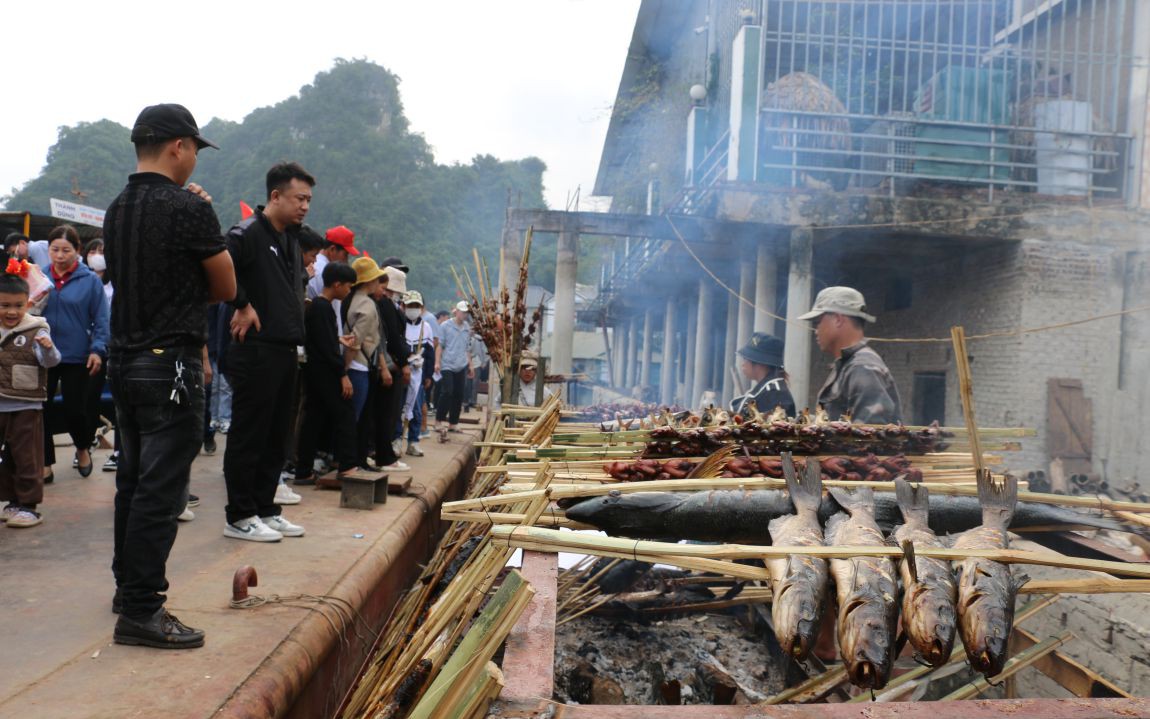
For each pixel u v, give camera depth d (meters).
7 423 4.25
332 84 80.75
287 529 4.48
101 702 2.30
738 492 3.19
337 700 3.42
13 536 4.13
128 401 2.76
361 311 6.34
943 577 2.10
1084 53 11.93
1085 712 1.74
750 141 11.98
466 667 1.80
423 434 11.17
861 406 4.65
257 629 2.97
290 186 4.19
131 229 2.73
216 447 7.58
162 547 2.75
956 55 12.80
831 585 2.21
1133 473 10.80
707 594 5.27
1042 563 2.16
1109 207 11.59
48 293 5.31
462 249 69.81
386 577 4.47
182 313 2.76
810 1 11.89
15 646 2.70
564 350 12.72
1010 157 12.16
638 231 12.52
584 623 4.93
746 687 4.39
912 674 3.89
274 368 4.19
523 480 3.92
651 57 21.19
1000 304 12.03
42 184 62.72
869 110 12.96
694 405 17.56
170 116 2.89
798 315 11.47
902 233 11.73
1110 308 11.43
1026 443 11.29
